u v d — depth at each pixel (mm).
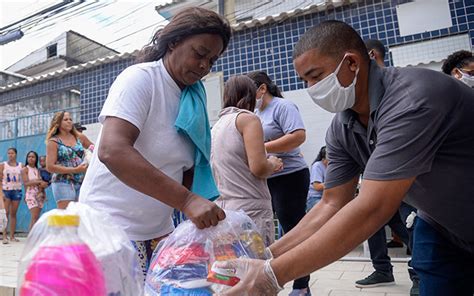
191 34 1175
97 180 1241
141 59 1356
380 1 4594
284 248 1321
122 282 701
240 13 7707
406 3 4484
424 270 1437
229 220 1037
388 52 4523
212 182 1368
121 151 1021
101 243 694
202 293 873
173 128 1251
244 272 925
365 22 4648
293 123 2379
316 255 947
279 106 2455
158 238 1325
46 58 13148
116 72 6387
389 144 988
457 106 1051
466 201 1162
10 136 7680
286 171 2387
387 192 959
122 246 734
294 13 4945
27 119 7488
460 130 1065
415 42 4426
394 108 1026
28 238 665
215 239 981
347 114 1286
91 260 643
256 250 1055
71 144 3750
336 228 960
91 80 6625
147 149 1207
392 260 3807
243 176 1732
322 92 1173
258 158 1667
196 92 1329
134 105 1118
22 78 10414
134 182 1016
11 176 6207
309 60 1144
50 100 7953
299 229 1392
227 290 892
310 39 1152
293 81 4984
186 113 1245
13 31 6781
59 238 643
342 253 965
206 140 1333
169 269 931
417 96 1007
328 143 1499
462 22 4270
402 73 1111
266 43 5168
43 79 7105
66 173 3645
